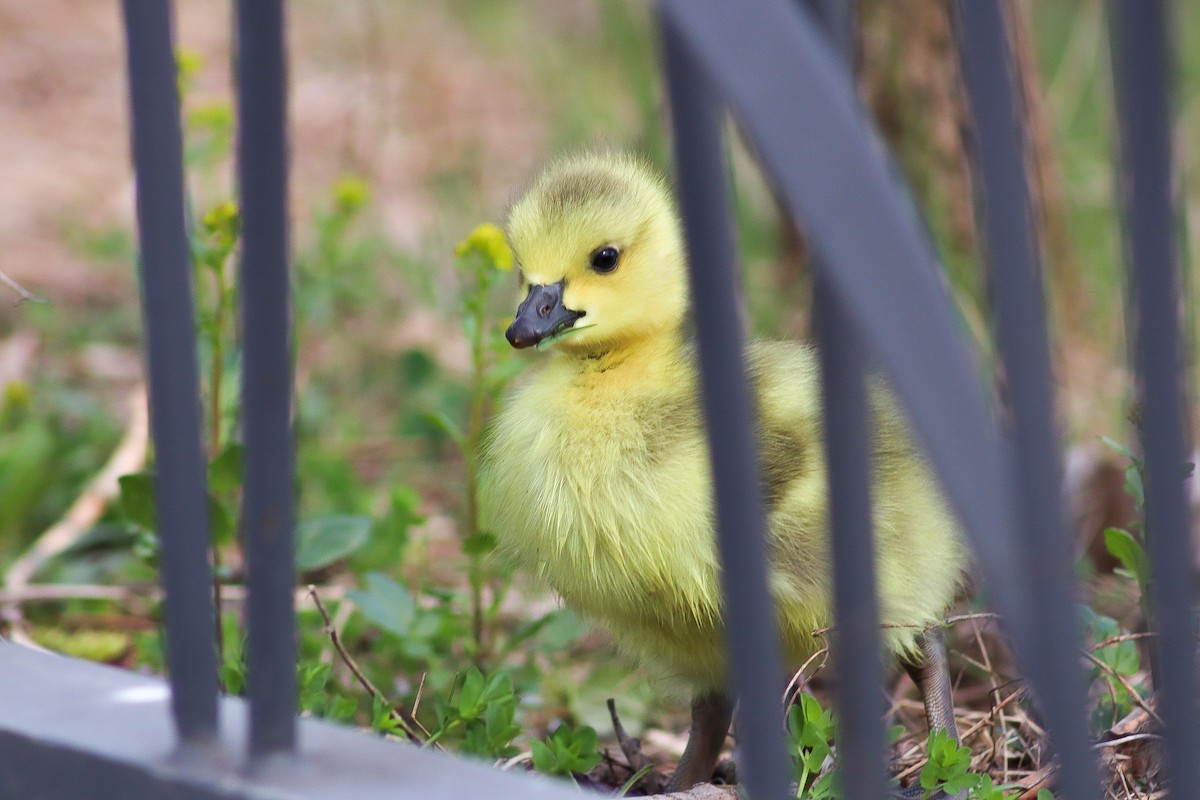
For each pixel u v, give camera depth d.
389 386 11.77
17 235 13.78
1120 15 2.82
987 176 2.83
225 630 7.26
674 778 6.32
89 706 3.92
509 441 6.53
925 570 6.09
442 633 7.33
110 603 8.52
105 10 19.64
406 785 3.49
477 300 7.48
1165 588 3.09
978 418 2.61
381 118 15.73
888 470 6.01
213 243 7.93
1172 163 2.86
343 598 7.80
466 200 14.45
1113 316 11.97
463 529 9.33
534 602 8.30
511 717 6.08
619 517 5.99
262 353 3.38
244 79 3.29
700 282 2.96
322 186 15.12
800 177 2.52
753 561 3.04
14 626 8.01
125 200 14.48
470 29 19.58
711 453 3.02
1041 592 2.83
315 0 20.22
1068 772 2.85
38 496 9.72
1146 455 3.06
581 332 6.61
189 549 3.53
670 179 7.41
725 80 2.53
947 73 10.78
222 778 3.51
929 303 2.59
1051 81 15.39
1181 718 3.15
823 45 2.63
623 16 16.84
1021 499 2.88
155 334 3.46
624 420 6.18
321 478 10.01
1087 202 13.37
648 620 6.25
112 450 10.23
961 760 5.38
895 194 2.60
